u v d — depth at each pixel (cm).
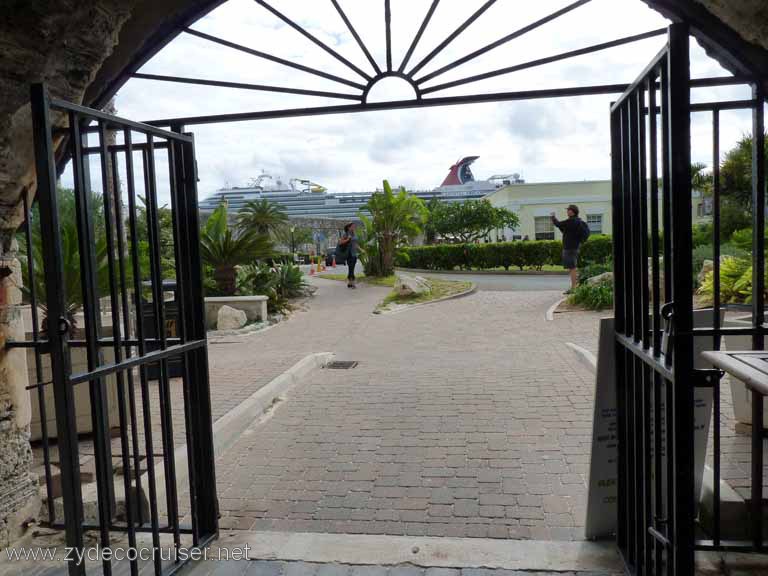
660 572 246
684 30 197
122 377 250
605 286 1155
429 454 449
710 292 943
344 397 621
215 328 1201
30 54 267
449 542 313
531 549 303
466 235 3588
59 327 209
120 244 302
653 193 229
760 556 278
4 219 312
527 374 675
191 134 309
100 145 240
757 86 281
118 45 344
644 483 253
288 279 1567
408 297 1480
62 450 212
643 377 253
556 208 3997
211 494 327
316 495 389
